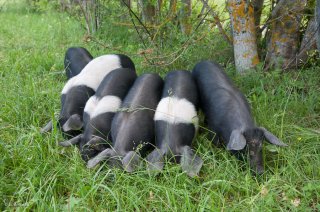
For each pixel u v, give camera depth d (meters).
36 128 3.62
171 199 2.87
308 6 4.26
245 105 3.47
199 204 2.78
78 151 3.43
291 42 4.38
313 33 4.06
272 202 2.77
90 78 4.11
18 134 3.63
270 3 4.88
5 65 5.12
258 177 3.04
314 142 3.35
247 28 4.31
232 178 3.06
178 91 3.62
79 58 4.75
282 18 4.31
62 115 3.78
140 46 5.28
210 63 3.93
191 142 3.43
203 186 3.01
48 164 3.22
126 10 5.43
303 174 3.06
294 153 3.25
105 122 3.57
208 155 3.29
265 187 2.92
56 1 8.85
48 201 2.95
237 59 4.44
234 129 3.28
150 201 2.90
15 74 4.83
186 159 3.11
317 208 2.82
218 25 4.66
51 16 8.45
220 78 3.73
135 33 5.73
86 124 3.65
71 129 3.54
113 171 3.10
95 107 3.70
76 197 2.99
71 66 4.76
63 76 4.92
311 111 3.79
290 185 2.95
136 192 2.93
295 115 3.78
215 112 3.50
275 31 4.40
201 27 4.84
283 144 3.05
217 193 2.94
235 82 4.27
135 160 3.08
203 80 3.77
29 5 9.83
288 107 3.86
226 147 3.29
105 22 6.25
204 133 3.67
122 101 3.75
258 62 4.42
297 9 4.24
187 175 3.06
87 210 2.82
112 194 2.82
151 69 4.63
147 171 3.05
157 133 3.40
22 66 5.05
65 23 7.43
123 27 6.23
